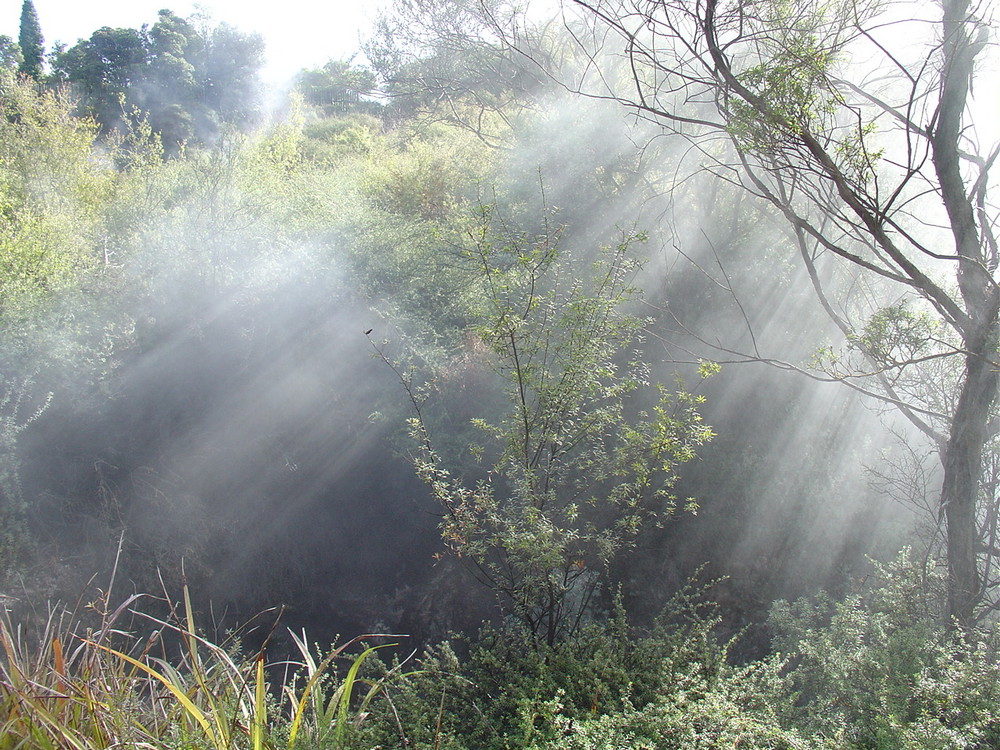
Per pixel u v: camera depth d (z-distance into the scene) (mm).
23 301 7289
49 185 9953
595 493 7395
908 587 5680
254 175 10516
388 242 10742
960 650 4742
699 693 4695
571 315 5750
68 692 3176
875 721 4348
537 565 5484
